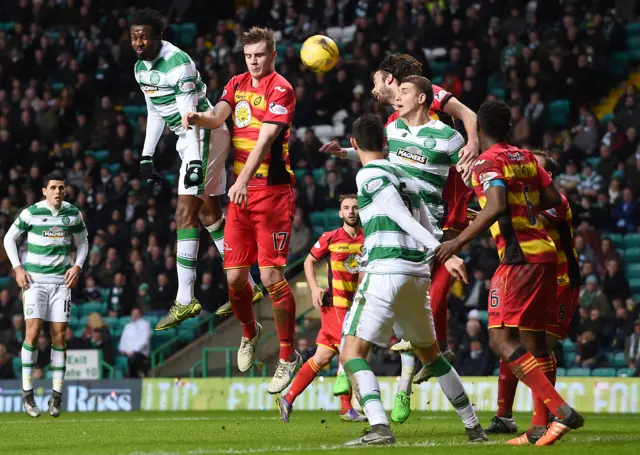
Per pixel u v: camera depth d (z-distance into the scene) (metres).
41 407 28.53
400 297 11.04
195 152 14.17
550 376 12.49
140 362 31.70
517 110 35.53
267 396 27.69
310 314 32.94
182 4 44.41
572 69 36.88
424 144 13.93
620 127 35.41
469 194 15.55
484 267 30.52
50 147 40.56
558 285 14.63
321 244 18.08
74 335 32.06
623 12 40.06
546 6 39.41
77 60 43.06
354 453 10.19
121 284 33.91
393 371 27.89
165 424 18.77
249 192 14.48
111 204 36.62
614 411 25.03
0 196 38.97
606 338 28.89
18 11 44.56
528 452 10.23
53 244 21.00
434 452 10.23
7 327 33.62
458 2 39.75
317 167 36.69
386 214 10.95
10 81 42.41
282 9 42.62
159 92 14.65
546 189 12.42
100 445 12.87
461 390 12.04
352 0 42.00
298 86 38.72
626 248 33.06
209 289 33.38
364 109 37.38
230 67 39.03
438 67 39.88
